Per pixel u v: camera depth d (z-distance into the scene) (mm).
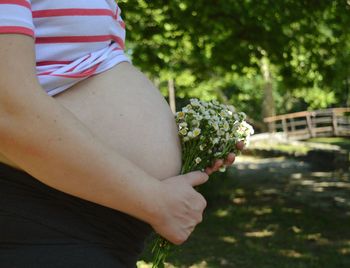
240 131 1513
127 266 1154
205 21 9773
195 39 10242
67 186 1025
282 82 12023
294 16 9633
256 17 9797
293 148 23484
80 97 1171
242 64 11031
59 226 1071
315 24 10133
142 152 1211
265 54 10992
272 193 13008
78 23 1170
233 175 16438
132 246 1159
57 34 1152
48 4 1145
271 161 21484
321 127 29328
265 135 27484
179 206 1130
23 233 1062
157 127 1268
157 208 1092
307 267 6895
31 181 1079
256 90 30281
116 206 1061
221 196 11820
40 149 989
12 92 979
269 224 9492
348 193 12977
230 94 29938
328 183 14883
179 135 1357
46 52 1146
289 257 7383
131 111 1222
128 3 8289
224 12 9578
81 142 1016
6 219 1068
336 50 10805
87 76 1174
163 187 1118
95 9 1206
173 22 9562
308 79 11602
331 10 9914
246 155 24203
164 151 1261
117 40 1278
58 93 1153
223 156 1423
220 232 8727
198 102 1424
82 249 1073
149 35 9633
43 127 989
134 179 1066
